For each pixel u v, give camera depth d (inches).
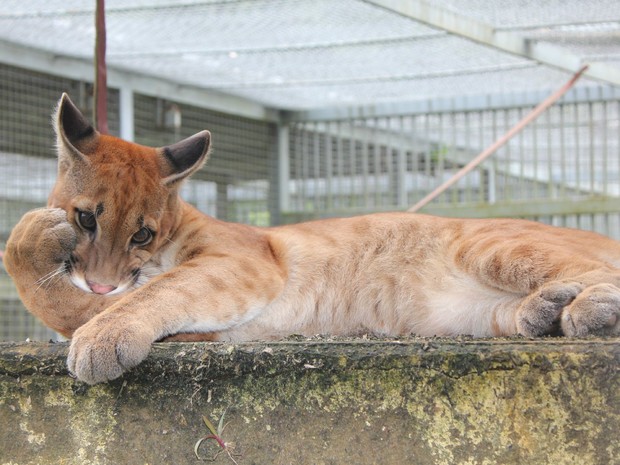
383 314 186.1
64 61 292.4
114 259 178.5
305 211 371.9
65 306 165.0
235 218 360.2
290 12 245.4
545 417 103.7
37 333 336.8
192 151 193.3
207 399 121.7
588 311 136.3
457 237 182.1
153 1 239.0
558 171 404.8
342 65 300.2
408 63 295.0
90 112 305.7
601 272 150.2
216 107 344.2
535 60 285.4
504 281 165.3
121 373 126.8
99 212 177.3
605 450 101.3
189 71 308.7
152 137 326.3
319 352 115.5
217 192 353.7
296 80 319.9
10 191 311.1
